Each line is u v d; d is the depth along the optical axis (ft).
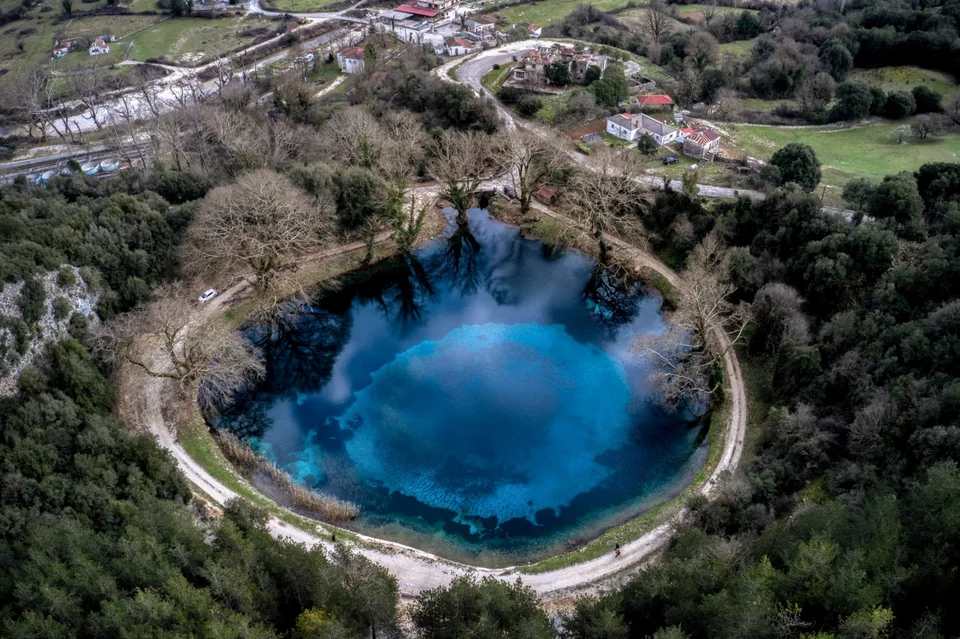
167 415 268.21
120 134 521.24
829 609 144.46
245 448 260.42
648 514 232.94
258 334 325.83
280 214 316.60
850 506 190.19
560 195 396.57
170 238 330.75
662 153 419.13
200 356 277.64
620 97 476.95
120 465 222.28
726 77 506.48
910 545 155.33
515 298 352.28
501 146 387.55
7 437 222.69
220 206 314.14
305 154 421.18
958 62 477.77
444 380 301.43
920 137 418.51
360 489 251.19
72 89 605.73
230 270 344.69
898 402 215.92
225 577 163.43
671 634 139.03
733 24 610.24
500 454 264.11
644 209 358.02
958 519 148.77
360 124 391.65
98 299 292.40
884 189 298.56
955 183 303.48
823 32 535.60
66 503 209.05
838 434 227.20
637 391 289.74
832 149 416.05
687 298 277.23
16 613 158.10
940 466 165.58
